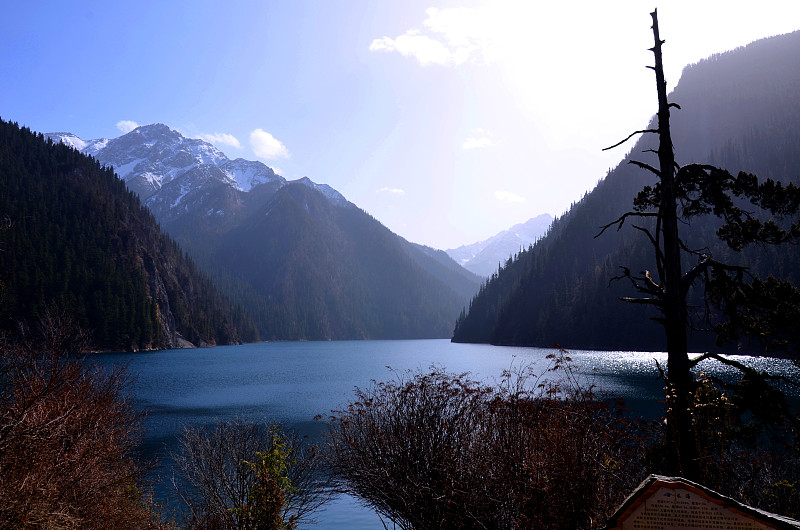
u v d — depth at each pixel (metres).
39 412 7.47
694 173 10.02
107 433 10.22
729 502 2.50
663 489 2.63
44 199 147.00
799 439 8.13
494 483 6.06
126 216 171.62
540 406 6.37
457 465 6.68
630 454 6.18
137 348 121.81
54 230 132.12
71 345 9.21
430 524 7.00
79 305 99.50
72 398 8.66
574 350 113.12
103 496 9.08
